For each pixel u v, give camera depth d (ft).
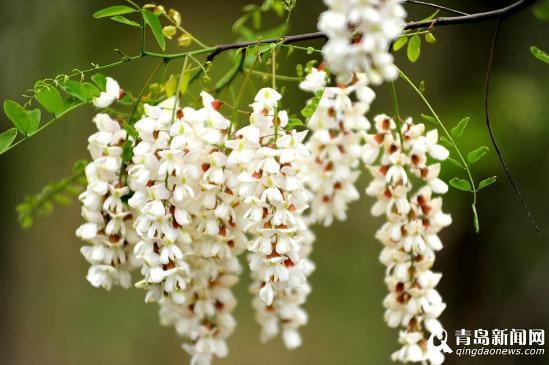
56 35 6.44
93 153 4.27
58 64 6.47
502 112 5.66
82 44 7.00
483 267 5.88
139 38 7.70
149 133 4.16
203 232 4.23
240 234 4.26
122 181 4.26
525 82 5.75
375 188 4.30
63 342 7.49
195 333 4.44
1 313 6.90
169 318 4.49
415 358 4.26
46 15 6.32
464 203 5.69
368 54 3.88
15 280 7.02
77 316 7.77
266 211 4.12
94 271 4.26
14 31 6.07
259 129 4.13
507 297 5.72
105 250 4.25
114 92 4.28
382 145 4.31
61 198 4.72
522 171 5.65
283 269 4.13
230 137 4.21
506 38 5.96
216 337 4.45
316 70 4.28
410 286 4.28
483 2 6.02
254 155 4.11
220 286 4.38
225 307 4.43
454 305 5.95
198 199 4.19
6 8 6.06
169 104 4.25
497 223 5.78
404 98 6.88
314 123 4.40
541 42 5.77
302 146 4.11
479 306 5.85
